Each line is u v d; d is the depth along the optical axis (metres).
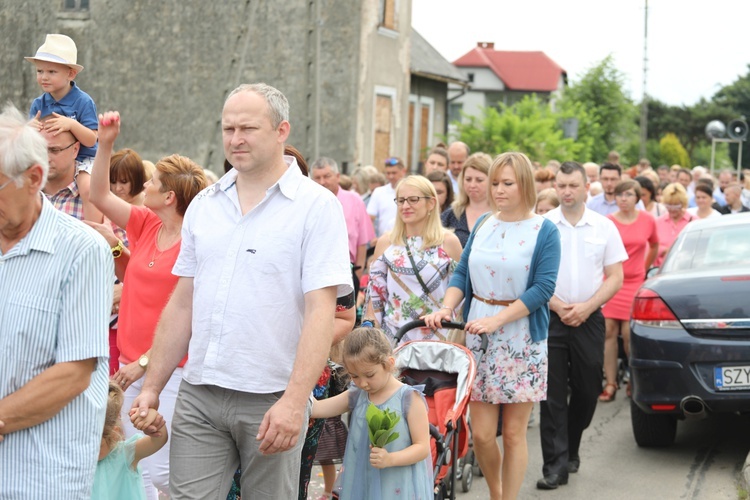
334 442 6.60
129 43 26.50
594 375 7.81
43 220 3.66
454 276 6.90
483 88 76.81
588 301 7.76
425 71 34.88
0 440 3.62
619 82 64.88
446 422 5.62
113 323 6.41
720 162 92.69
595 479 7.90
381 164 27.02
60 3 26.80
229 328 4.43
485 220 6.84
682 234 9.38
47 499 3.67
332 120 25.52
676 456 8.57
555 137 39.31
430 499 5.24
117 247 6.13
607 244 7.89
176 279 5.75
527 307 6.48
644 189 14.12
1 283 3.63
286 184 4.50
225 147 4.48
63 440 3.70
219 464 4.56
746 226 9.06
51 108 7.23
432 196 7.08
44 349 3.63
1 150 3.47
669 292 8.06
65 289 3.63
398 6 27.36
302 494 5.91
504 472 6.71
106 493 4.62
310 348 4.34
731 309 7.82
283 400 4.28
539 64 79.69
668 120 97.69
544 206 9.98
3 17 27.16
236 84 25.83
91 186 5.94
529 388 6.55
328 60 25.47
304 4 25.38
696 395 7.85
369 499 5.14
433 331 6.89
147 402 4.61
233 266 4.47
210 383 4.45
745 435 9.25
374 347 5.07
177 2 26.06
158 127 26.42
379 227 13.98
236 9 25.78
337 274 4.44
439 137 37.53
